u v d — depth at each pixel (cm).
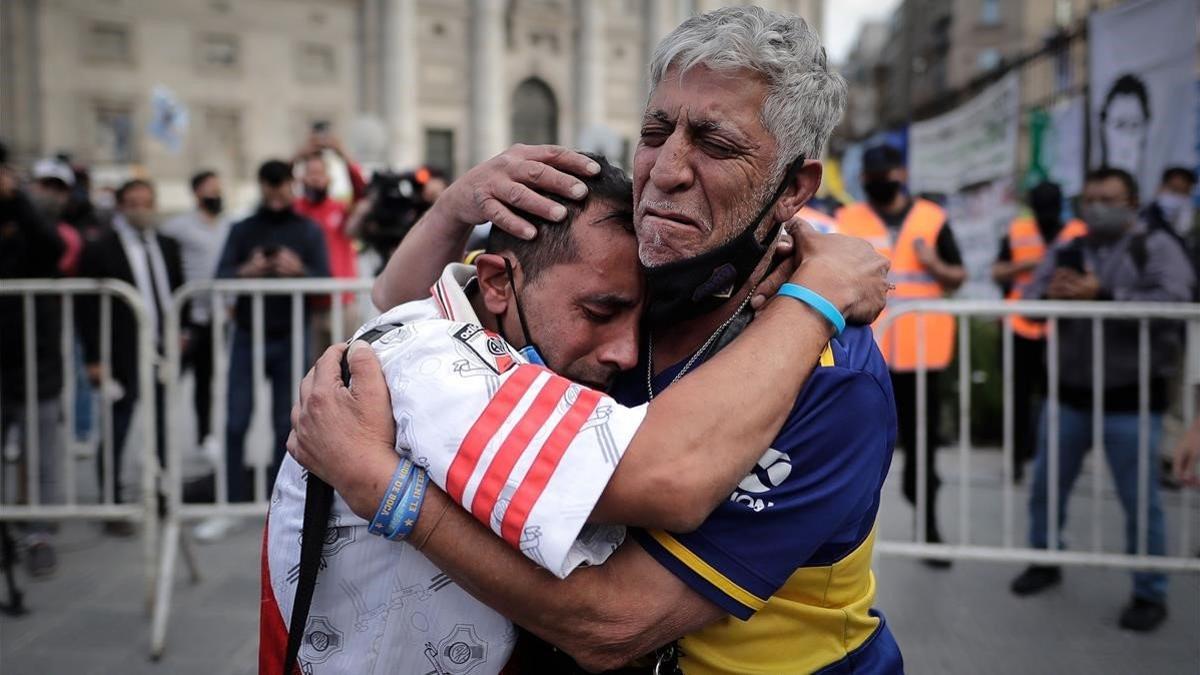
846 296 117
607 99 4125
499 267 124
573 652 111
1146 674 307
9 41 2884
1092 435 370
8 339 423
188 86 3203
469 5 3741
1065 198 684
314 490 115
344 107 3509
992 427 633
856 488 115
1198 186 506
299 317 379
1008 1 2945
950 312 343
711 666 121
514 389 106
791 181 116
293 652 112
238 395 449
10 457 564
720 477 103
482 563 105
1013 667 312
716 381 107
